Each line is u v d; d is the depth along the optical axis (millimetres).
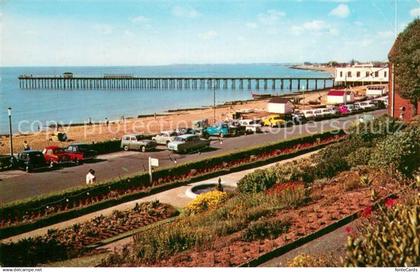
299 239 13617
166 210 21453
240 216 16734
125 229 18891
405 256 8609
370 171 21469
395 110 50750
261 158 33562
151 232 15320
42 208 21703
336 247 13016
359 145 29109
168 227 15953
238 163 31969
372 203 16438
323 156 28438
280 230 14711
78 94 140500
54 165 34719
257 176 22375
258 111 77750
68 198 22766
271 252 12852
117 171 32406
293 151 36281
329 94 83375
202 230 15391
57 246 16203
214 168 30359
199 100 120688
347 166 24641
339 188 19734
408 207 9945
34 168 33469
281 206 17906
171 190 25797
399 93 47562
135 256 13727
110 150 42062
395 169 20469
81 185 26094
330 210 16359
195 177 27844
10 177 31297
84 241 17297
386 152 20922
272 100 73125
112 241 17422
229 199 20781
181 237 14695
